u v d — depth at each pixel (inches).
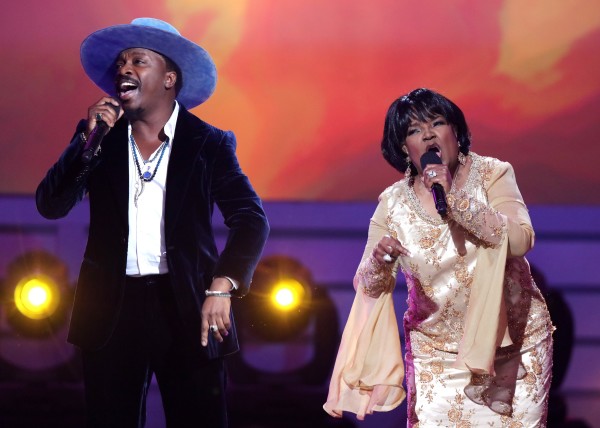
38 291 706.2
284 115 732.0
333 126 731.4
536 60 724.0
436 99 426.3
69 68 731.4
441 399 438.9
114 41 450.6
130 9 729.6
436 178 391.5
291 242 741.9
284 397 705.6
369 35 727.7
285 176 732.7
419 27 727.1
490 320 414.0
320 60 730.2
